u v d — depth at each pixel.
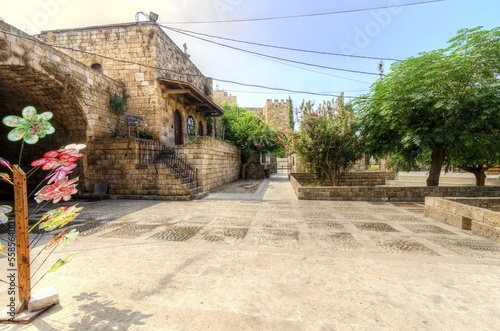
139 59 13.50
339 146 12.40
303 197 10.06
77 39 13.93
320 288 2.89
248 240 4.78
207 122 21.69
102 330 2.17
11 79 8.62
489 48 8.43
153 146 11.91
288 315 2.37
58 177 2.39
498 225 4.65
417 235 5.11
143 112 13.51
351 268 3.46
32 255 4.07
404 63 10.16
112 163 10.82
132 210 7.99
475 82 8.89
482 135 8.88
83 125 10.87
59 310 2.47
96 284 3.03
